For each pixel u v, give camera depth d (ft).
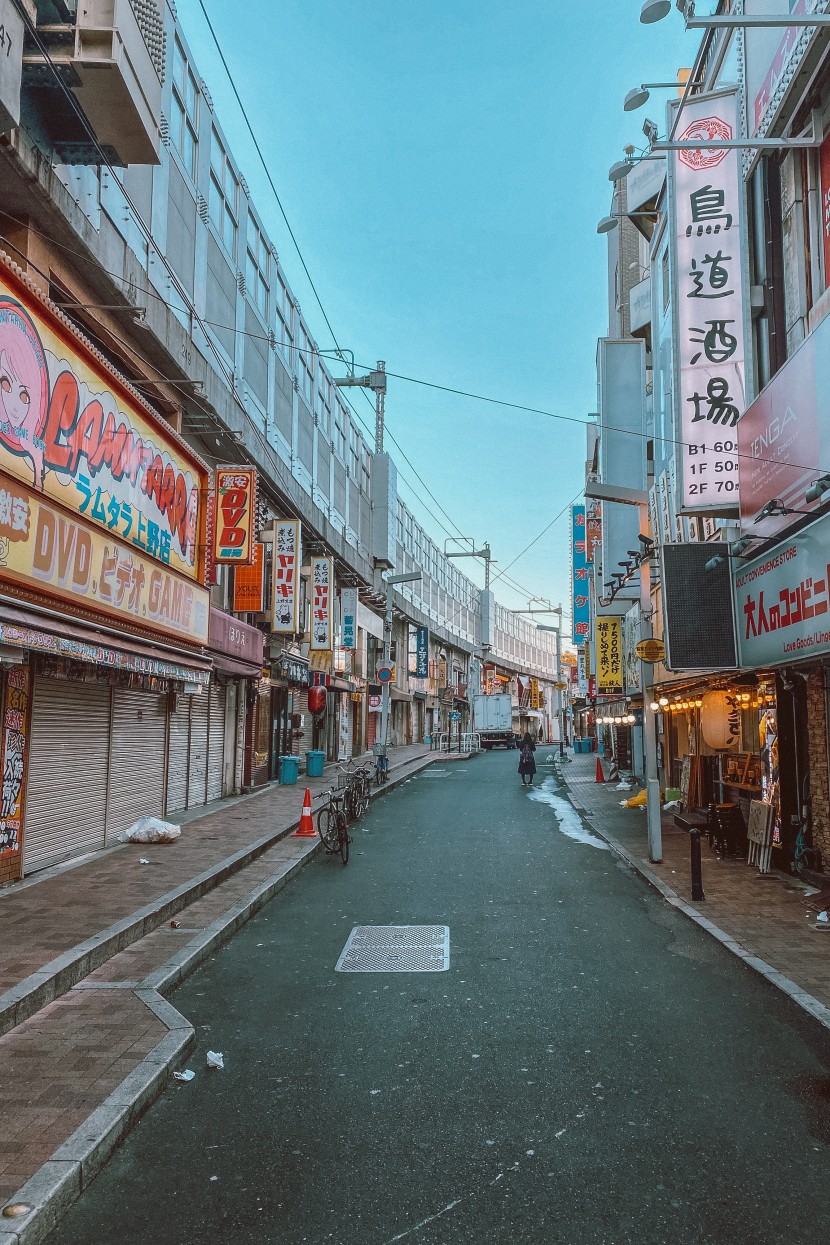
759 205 37.70
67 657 27.99
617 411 60.18
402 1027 18.89
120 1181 12.57
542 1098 15.29
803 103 32.19
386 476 134.00
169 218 48.60
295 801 59.62
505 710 179.63
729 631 37.58
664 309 51.98
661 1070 16.52
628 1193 12.18
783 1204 11.90
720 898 31.24
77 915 25.26
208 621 47.70
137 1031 17.46
